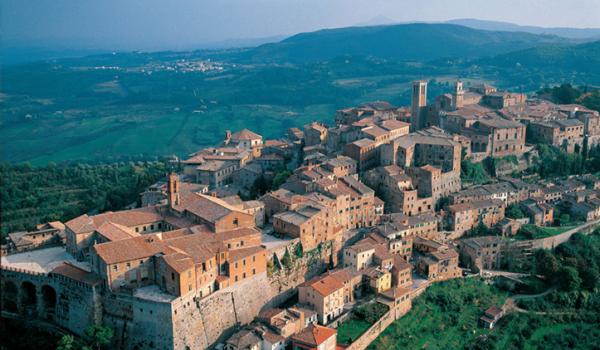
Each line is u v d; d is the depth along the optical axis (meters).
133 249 182.12
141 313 173.50
